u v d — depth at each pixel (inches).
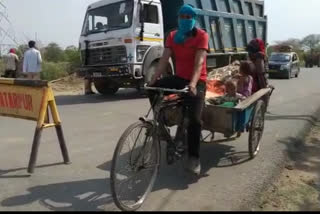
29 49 502.6
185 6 166.4
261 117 222.2
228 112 186.2
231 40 604.1
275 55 901.8
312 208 155.7
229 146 239.3
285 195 168.2
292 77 913.5
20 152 226.8
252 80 242.5
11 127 297.7
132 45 426.0
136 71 431.5
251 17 661.3
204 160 211.9
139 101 442.6
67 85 652.1
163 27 475.8
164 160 208.7
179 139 171.5
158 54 450.6
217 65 579.2
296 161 218.4
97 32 458.3
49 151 227.5
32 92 196.9
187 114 168.7
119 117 339.3
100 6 463.5
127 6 435.8
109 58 444.8
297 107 402.0
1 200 157.2
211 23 542.3
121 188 147.4
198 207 152.1
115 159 140.1
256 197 163.2
